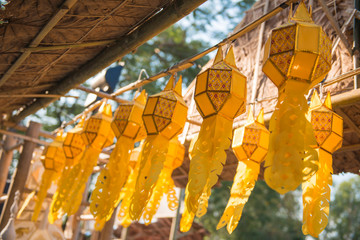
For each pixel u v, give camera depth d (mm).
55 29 3346
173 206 3885
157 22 3162
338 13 4266
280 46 2490
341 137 3049
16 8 2895
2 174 7645
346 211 33969
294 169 2248
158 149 3230
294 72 2445
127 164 3705
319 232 2701
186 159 6355
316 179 2891
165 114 3277
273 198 23828
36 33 3344
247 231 24031
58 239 7293
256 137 3420
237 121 4949
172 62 16766
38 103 5613
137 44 3482
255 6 5449
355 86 3740
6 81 4617
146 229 14656
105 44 3799
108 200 3553
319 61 2426
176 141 4094
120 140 3750
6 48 3578
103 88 6172
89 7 3068
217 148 2734
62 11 2955
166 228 14141
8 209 6129
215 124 2799
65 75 4633
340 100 3656
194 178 2707
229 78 2840
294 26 2453
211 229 24188
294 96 2412
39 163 7953
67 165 4816
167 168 3986
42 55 3941
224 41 3039
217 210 22969
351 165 4645
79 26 3328
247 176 3348
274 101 4645
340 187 35438
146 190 3064
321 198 2822
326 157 3012
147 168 3227
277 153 2316
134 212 3092
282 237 24953
